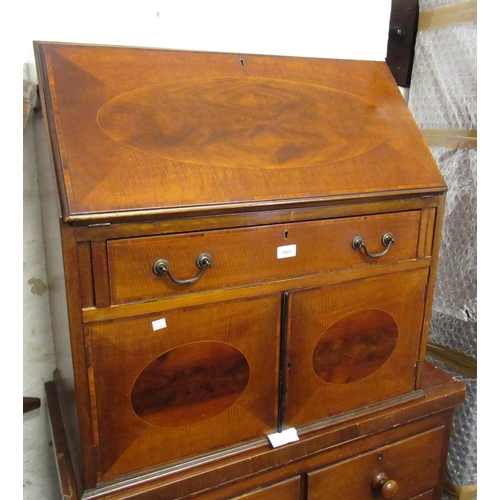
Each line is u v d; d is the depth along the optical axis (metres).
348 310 0.90
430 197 0.93
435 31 1.30
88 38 1.03
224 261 0.76
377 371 0.98
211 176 0.76
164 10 1.09
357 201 0.85
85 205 0.66
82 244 0.66
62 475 0.80
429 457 1.08
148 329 0.73
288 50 1.25
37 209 1.04
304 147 0.88
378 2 1.33
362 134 0.95
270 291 0.81
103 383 0.72
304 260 0.83
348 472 0.96
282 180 0.81
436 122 1.34
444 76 1.29
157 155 0.76
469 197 1.26
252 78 0.96
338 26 1.30
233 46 1.19
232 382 0.82
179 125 0.82
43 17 0.98
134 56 0.88
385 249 0.90
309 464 0.91
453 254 1.32
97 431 0.73
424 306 1.00
